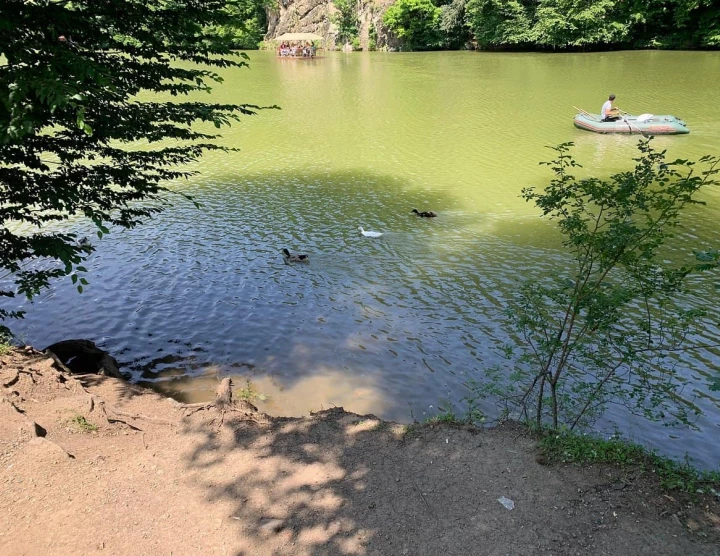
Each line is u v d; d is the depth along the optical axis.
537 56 48.03
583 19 46.66
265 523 4.30
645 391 7.20
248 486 4.76
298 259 11.89
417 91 33.69
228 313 9.97
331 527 4.27
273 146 22.38
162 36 6.98
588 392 6.24
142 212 8.73
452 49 60.72
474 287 10.58
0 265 7.36
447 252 12.22
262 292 10.70
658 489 4.49
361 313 9.84
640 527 4.10
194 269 11.73
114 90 5.25
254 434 5.57
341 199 15.96
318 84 38.34
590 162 18.27
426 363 8.30
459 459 5.08
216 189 17.17
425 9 58.09
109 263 12.05
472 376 7.93
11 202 7.00
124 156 7.94
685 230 12.65
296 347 8.86
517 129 23.42
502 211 14.65
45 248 6.77
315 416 6.07
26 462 4.85
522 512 4.34
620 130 21.73
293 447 5.34
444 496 4.58
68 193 6.94
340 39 68.25
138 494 4.63
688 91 28.72
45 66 5.17
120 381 7.03
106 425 5.63
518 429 5.55
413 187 16.84
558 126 23.62
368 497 4.60
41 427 5.38
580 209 5.37
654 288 4.89
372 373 8.11
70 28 5.91
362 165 19.38
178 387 7.88
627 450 5.01
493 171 18.12
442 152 20.58
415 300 10.20
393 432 5.61
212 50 7.49
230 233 13.65
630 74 34.84
